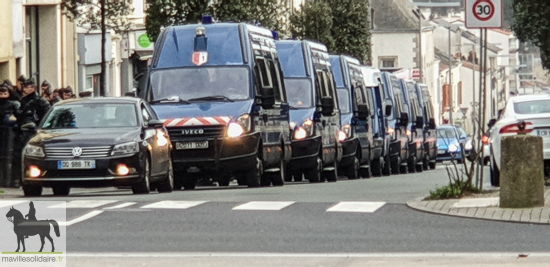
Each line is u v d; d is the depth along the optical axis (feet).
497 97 610.65
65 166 79.10
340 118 122.93
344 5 246.88
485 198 67.82
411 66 473.26
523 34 158.20
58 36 151.84
